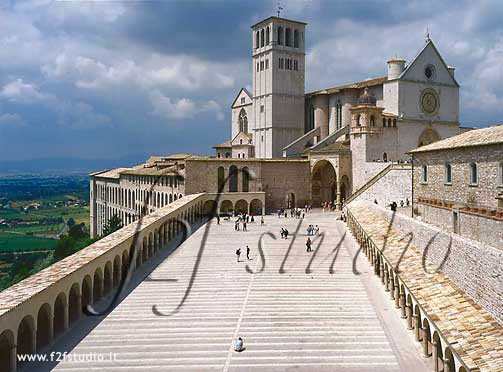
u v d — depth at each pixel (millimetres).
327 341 38625
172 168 121562
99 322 42844
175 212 80750
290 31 143000
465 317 31875
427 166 64625
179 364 34875
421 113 121312
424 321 35594
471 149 52531
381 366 34250
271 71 139875
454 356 29016
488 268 31750
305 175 121500
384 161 114312
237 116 162750
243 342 38594
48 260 129625
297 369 34062
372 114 112188
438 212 60406
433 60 123688
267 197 118000
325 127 141750
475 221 50125
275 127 140375
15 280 123188
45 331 40000
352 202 95500
